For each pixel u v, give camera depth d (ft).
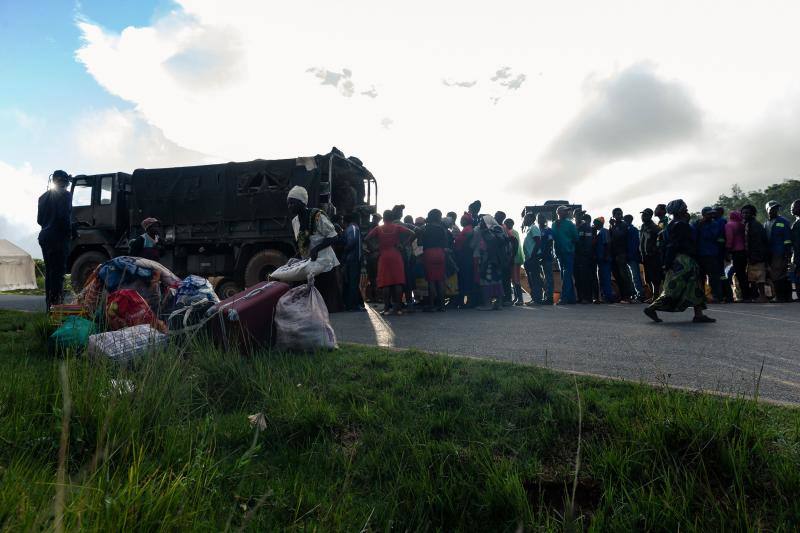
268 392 10.26
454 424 8.61
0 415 8.07
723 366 12.93
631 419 8.11
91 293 16.20
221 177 36.35
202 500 5.92
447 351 15.53
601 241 36.04
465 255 34.83
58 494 3.97
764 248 32.96
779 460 6.74
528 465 7.30
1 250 77.51
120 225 39.91
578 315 26.78
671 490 6.35
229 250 37.19
